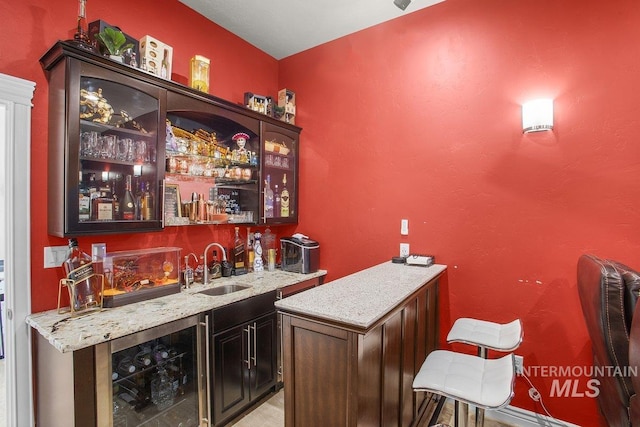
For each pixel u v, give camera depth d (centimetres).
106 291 191
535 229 217
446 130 249
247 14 268
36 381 173
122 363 170
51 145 178
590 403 202
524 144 220
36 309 177
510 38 225
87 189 186
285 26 286
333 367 128
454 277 246
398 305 151
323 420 131
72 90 166
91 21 198
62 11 187
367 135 288
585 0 202
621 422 131
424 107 259
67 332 148
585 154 202
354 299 148
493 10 231
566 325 208
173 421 192
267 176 298
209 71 270
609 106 195
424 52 259
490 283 232
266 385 238
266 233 328
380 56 281
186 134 245
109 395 149
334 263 308
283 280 264
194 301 201
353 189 297
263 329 235
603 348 134
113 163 196
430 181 256
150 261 218
